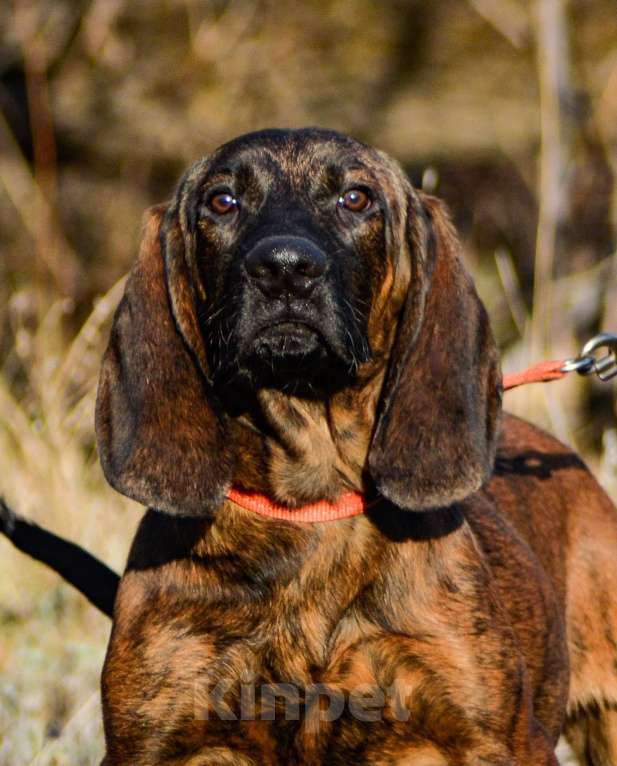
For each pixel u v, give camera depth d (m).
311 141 7.94
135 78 27.34
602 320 23.95
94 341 15.82
